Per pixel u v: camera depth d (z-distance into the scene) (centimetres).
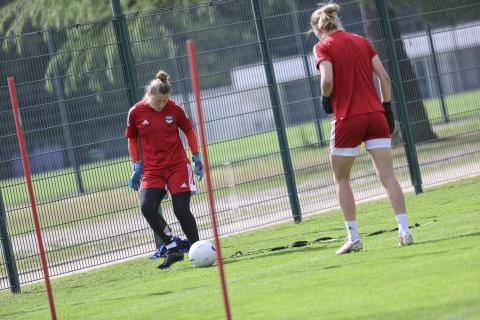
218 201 4709
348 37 3080
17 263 4122
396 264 2761
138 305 2941
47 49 4288
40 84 4194
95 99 4312
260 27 4725
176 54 4541
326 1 4922
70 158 4250
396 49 5122
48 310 3241
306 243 3778
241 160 4691
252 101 4712
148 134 3750
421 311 2105
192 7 4597
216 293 2875
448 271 2506
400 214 3102
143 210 3784
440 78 5241
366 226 4044
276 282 2861
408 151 5066
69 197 4244
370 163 5019
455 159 5222
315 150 4862
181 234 4512
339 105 3058
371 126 3061
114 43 4375
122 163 4369
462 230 3272
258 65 4728
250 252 3866
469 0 5334
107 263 4300
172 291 3130
